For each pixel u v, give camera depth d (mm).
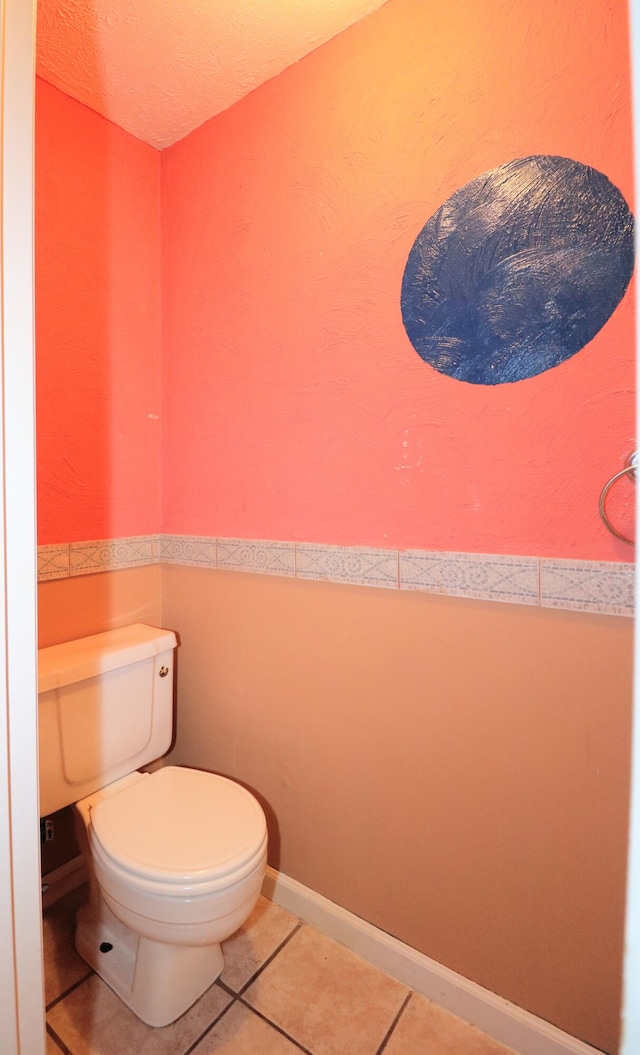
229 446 1420
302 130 1213
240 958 1218
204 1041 1029
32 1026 602
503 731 1014
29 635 591
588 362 892
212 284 1432
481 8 956
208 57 1195
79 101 1337
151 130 1453
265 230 1301
